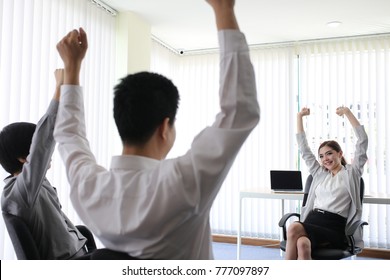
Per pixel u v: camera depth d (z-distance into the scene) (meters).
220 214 4.46
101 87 3.28
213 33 4.08
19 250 1.18
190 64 4.76
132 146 0.70
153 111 0.68
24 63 2.42
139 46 3.64
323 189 2.82
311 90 4.23
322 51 4.20
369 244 3.83
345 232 2.57
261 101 4.38
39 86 2.52
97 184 0.68
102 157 3.27
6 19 2.28
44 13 2.60
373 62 4.01
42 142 1.09
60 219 1.36
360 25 3.74
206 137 0.61
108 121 3.35
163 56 4.45
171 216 0.60
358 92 4.04
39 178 1.16
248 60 0.61
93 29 3.17
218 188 0.62
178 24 3.82
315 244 2.48
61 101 0.81
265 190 3.40
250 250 4.06
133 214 0.62
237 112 0.59
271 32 3.99
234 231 4.40
